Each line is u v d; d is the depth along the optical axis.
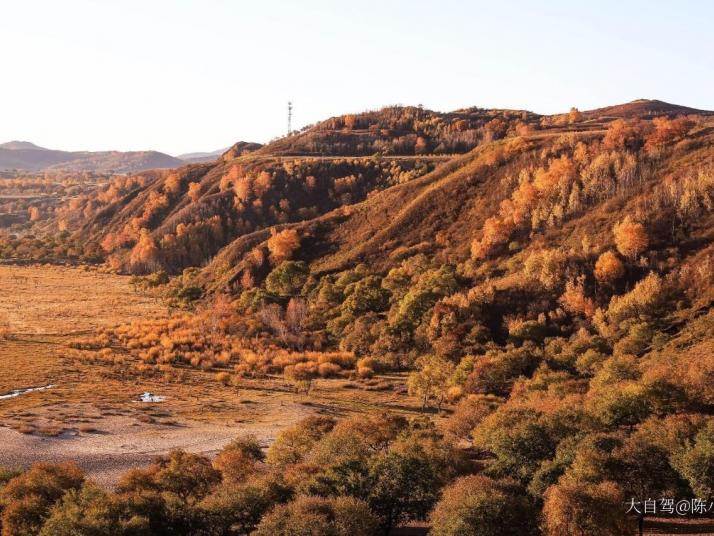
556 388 76.25
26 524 37.91
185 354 109.38
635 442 43.72
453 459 50.19
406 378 101.38
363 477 43.41
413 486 42.34
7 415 74.88
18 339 117.31
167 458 54.75
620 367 75.50
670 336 89.88
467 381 90.25
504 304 112.06
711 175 117.06
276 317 128.25
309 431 61.12
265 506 39.44
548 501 36.25
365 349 114.19
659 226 113.62
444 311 111.00
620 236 111.50
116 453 64.31
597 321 100.56
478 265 130.62
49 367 98.31
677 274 102.69
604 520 34.41
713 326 85.56
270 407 84.25
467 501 36.38
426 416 77.56
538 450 47.69
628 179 128.38
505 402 81.44
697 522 39.25
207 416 78.81
